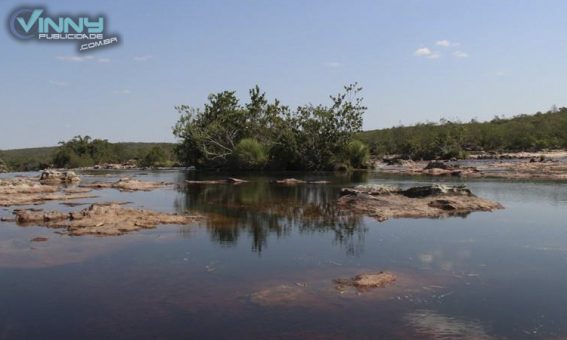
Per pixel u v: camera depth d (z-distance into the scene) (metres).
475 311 10.19
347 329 9.34
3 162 110.44
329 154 60.62
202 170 68.94
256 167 62.59
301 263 14.12
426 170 53.97
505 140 104.75
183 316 10.08
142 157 97.56
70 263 14.27
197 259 14.68
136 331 9.36
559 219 20.86
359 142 63.25
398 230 18.77
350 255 14.99
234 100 69.00
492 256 14.62
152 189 38.00
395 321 9.69
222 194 32.94
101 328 9.52
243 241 17.17
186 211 24.30
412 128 124.62
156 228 19.55
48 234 18.31
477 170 50.75
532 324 9.52
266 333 9.20
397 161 73.88
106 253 15.44
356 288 11.64
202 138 65.50
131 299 11.15
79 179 49.06
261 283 12.21
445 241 16.73
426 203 24.50
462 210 23.31
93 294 11.52
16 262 14.35
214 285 12.12
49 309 10.57
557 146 100.56
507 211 23.20
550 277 12.48
